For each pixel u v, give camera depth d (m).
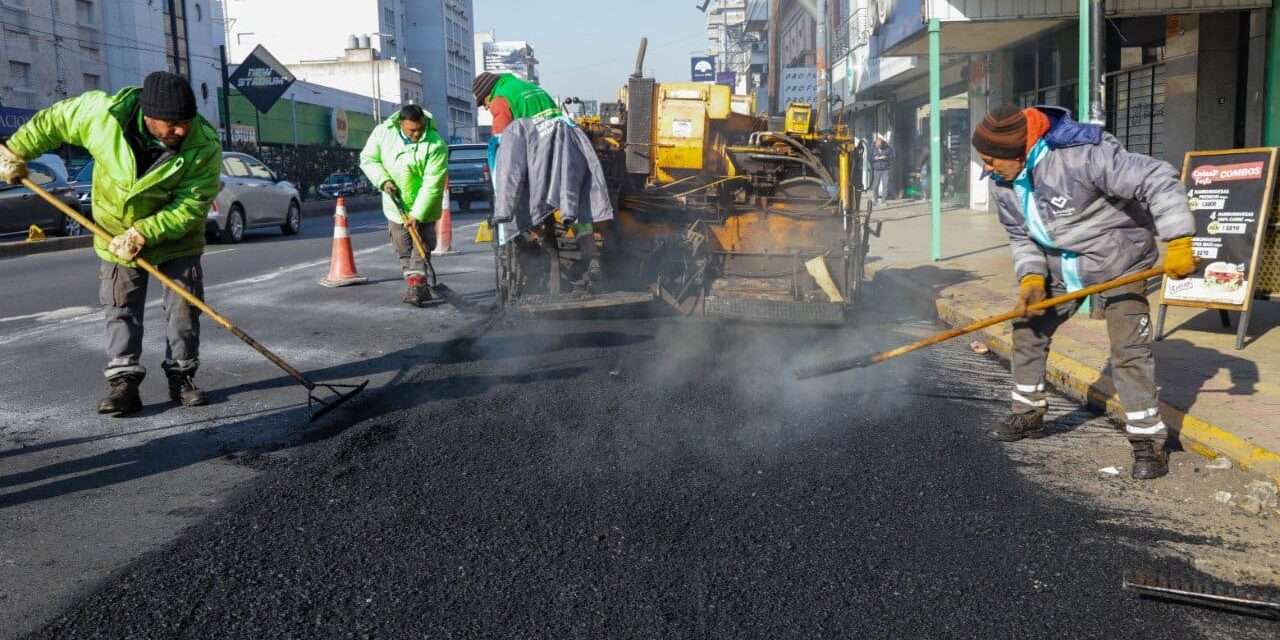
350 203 36.28
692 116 8.45
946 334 4.90
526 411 5.45
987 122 4.44
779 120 9.04
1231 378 5.75
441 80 115.81
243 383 6.13
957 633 3.04
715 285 8.48
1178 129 14.67
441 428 5.12
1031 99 19.77
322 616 3.12
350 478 4.36
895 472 4.50
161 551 3.59
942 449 4.85
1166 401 5.25
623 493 4.19
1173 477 4.42
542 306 7.73
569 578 3.38
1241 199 6.66
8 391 5.93
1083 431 5.19
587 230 7.76
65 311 9.09
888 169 27.20
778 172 8.45
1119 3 13.13
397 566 3.47
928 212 22.73
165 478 4.38
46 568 3.46
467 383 6.11
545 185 7.40
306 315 8.71
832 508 4.05
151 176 5.03
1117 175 4.21
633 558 3.55
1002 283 10.23
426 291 9.34
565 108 8.08
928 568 3.49
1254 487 4.11
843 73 32.16
